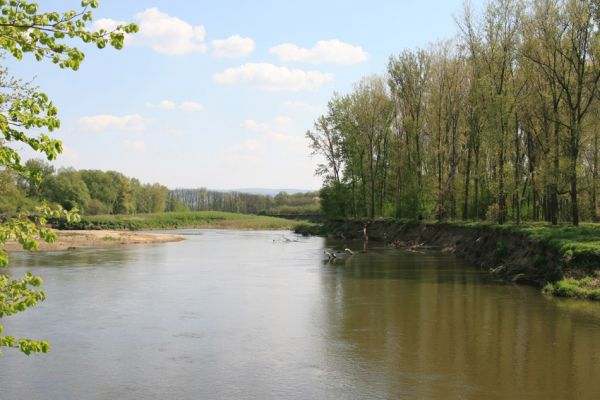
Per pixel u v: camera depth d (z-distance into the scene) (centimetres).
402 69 5791
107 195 12519
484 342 1716
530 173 3847
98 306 2289
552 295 2470
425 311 2178
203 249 5234
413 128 5691
